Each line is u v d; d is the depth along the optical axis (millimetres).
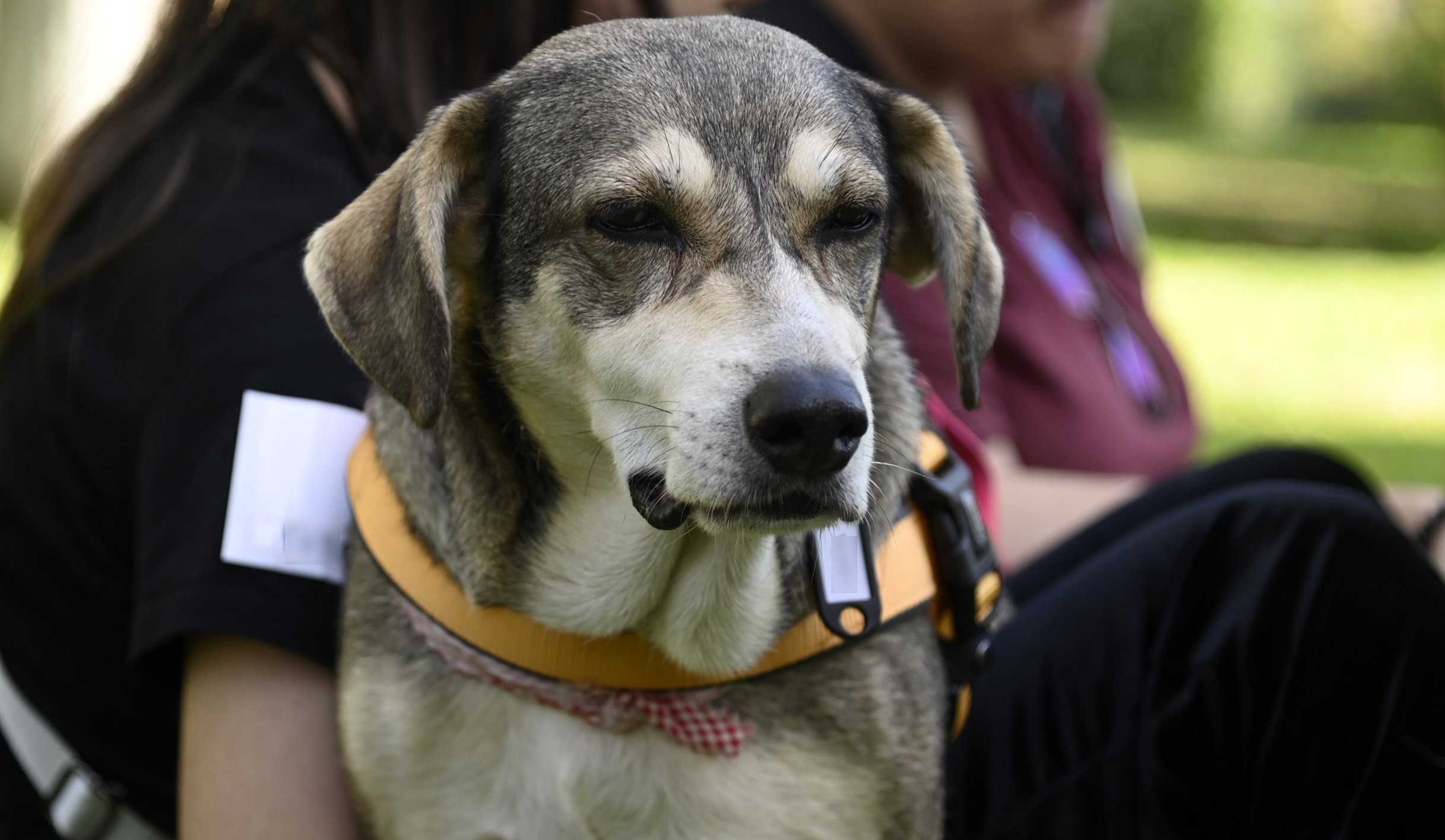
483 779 3051
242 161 3377
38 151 4199
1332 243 23656
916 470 3242
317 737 3096
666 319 2805
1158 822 3201
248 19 3660
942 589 3314
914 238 3385
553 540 3004
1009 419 5094
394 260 2902
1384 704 3217
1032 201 5582
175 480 3074
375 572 3129
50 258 3408
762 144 2902
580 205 2896
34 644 3377
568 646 2973
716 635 2943
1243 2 38250
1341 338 16141
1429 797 3201
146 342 3191
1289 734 3213
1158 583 3322
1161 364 5887
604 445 2965
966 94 5484
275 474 3104
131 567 3287
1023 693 3336
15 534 3363
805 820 3004
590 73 2973
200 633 3023
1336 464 4242
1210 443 10648
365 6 3686
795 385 2543
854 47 4750
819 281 2902
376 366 2873
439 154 2951
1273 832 3244
